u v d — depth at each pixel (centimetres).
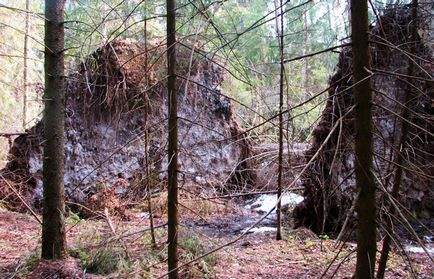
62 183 423
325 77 1055
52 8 411
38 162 836
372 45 370
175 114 304
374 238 216
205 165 923
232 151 973
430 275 394
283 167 558
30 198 814
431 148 448
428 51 373
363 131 217
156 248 441
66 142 844
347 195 530
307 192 616
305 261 465
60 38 416
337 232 592
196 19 339
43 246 419
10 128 1217
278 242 560
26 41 958
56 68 415
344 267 441
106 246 423
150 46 551
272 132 1081
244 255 491
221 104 970
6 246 512
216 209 760
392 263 431
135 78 728
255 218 761
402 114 343
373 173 216
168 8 299
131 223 653
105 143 852
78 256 442
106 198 730
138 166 859
